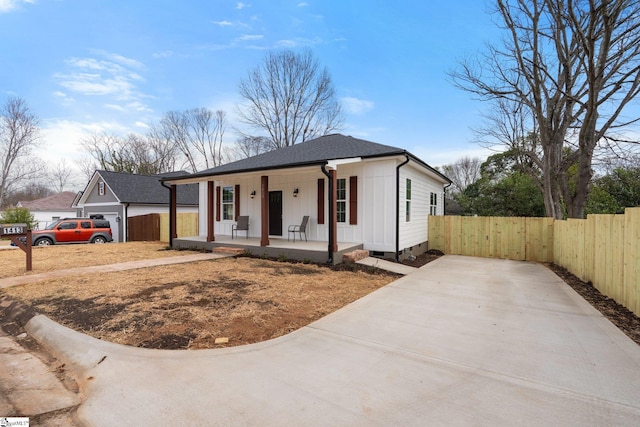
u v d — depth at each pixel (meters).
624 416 2.20
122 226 19.80
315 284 6.18
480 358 3.14
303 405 2.33
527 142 15.55
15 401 2.49
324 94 27.22
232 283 6.04
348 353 3.24
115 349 3.28
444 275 7.58
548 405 2.34
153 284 5.90
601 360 3.10
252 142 28.72
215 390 2.54
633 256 4.56
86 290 5.48
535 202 15.52
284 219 11.46
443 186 16.69
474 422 2.13
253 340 3.57
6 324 4.38
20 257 9.63
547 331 3.91
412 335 3.74
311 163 8.22
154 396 2.47
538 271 8.27
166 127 31.47
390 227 9.34
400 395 2.47
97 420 2.20
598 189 13.40
